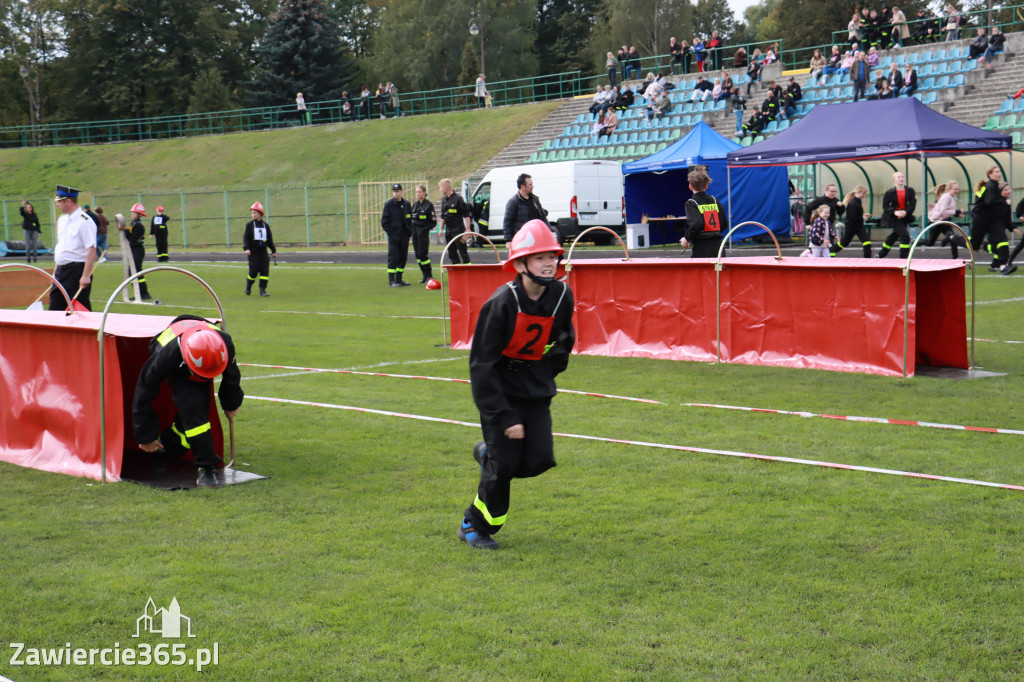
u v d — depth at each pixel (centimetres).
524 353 471
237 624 403
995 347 1105
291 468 654
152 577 456
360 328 1429
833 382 919
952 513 529
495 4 7512
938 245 2473
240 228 4931
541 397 481
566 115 4978
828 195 1878
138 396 622
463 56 7400
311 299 1888
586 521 531
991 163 2780
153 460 659
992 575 438
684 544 490
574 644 380
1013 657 361
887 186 2933
